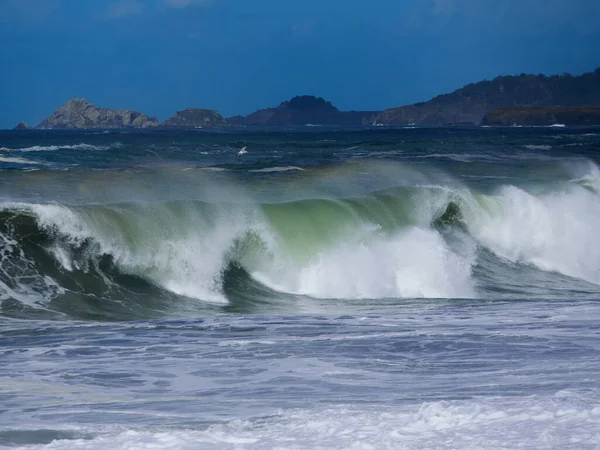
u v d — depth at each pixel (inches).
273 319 2058.3
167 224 2682.1
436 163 5659.5
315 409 1007.0
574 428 813.2
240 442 831.1
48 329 1893.5
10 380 1301.7
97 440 855.7
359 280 2775.6
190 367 1402.6
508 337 1660.9
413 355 1481.3
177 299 2447.1
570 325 1841.8
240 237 2770.7
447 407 933.8
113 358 1499.8
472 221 3452.3
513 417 873.5
